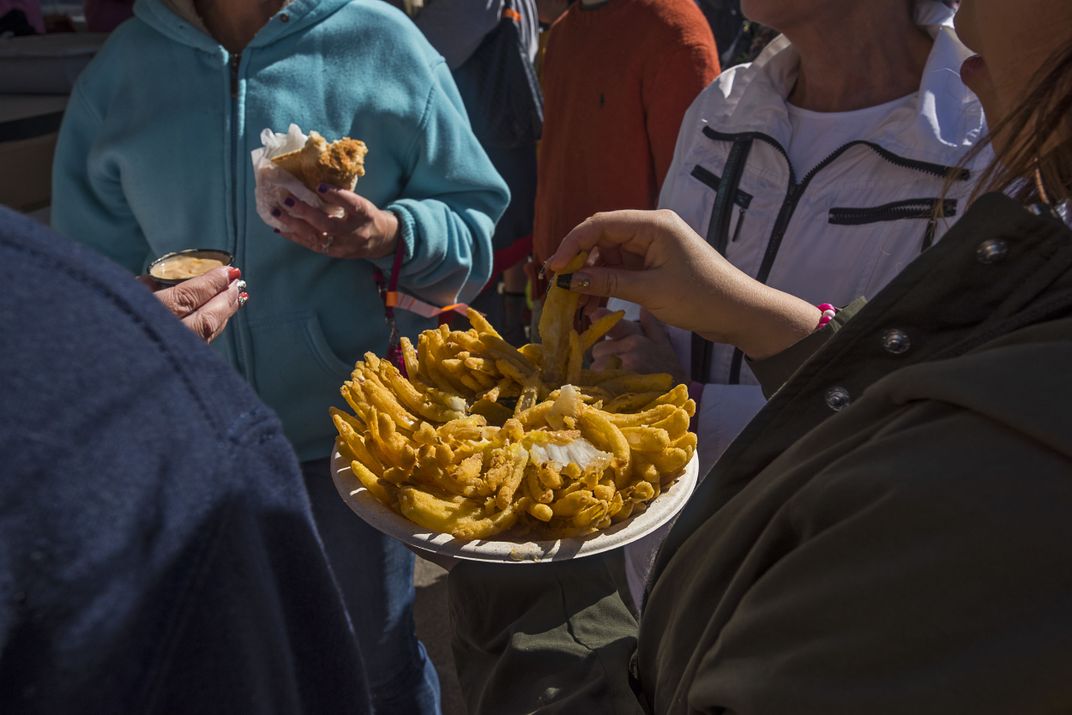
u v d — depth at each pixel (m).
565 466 1.06
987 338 0.58
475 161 1.98
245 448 0.50
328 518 1.89
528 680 0.88
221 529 0.47
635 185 2.61
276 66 1.77
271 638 0.51
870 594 0.48
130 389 0.44
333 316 1.88
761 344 1.31
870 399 0.57
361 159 1.66
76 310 0.43
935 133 1.54
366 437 1.12
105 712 0.42
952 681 0.44
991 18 0.61
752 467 0.77
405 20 1.90
